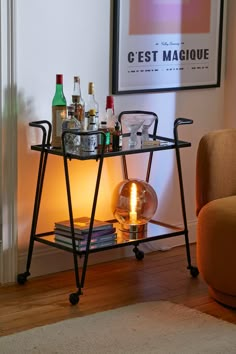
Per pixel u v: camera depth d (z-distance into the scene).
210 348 2.92
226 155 3.49
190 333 3.05
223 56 4.29
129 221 3.70
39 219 3.73
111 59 3.83
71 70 3.70
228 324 3.14
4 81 3.49
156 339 3.00
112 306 3.36
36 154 3.66
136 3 3.85
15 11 3.46
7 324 3.15
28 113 3.59
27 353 2.87
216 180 3.46
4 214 3.59
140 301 3.42
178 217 4.27
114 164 3.95
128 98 3.93
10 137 3.55
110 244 3.54
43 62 3.60
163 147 3.62
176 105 4.13
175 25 4.02
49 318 3.21
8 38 3.46
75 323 3.14
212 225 3.31
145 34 3.91
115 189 3.74
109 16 3.78
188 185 4.28
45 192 3.73
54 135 3.53
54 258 3.79
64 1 3.62
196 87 4.18
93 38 3.74
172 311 3.28
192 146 4.25
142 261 4.00
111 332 3.06
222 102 4.30
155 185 4.14
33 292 3.52
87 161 3.84
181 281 3.69
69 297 3.39
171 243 4.22
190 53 4.12
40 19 3.56
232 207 3.30
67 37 3.66
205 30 4.16
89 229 3.40
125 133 3.88
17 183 3.61
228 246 3.25
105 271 3.83
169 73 4.05
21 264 3.68
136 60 3.90
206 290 3.57
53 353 2.87
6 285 3.61
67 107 3.52
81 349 2.90
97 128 3.57
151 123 3.67
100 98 3.83
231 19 4.25
